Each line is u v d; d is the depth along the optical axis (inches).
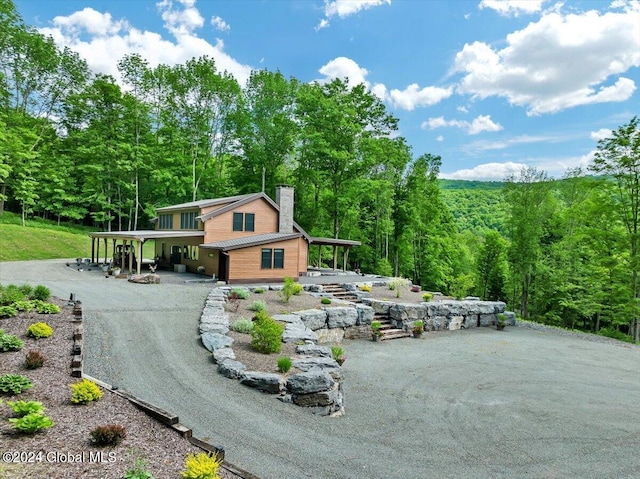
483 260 1573.6
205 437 255.9
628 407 400.5
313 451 260.2
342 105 1336.1
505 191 1354.6
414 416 358.3
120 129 1760.6
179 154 1781.5
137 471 174.7
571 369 536.1
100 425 224.1
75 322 452.8
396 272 1612.9
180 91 1691.7
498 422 353.1
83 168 1696.6
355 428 316.2
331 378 346.9
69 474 171.2
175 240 1213.7
